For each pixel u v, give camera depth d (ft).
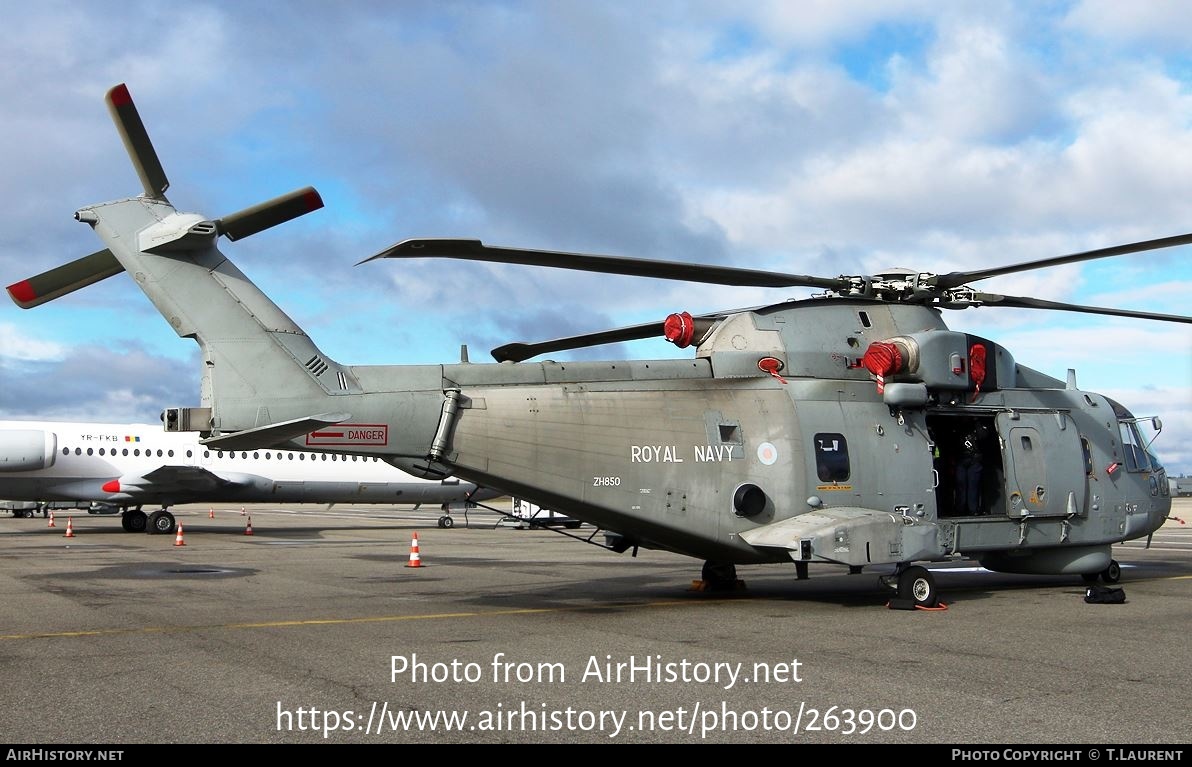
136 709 20.67
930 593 37.19
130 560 64.54
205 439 35.91
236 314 36.86
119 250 37.42
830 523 36.45
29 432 99.30
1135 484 47.32
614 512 37.14
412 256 31.50
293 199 36.81
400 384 37.17
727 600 41.11
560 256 32.81
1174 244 34.65
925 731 19.03
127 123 36.65
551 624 33.32
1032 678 23.90
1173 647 28.55
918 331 41.88
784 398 39.70
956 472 43.93
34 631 31.89
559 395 37.70
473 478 37.22
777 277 38.47
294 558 67.82
